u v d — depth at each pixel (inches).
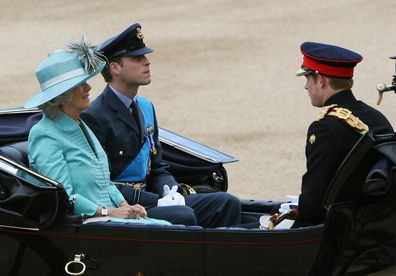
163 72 2082.9
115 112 896.9
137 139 902.4
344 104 780.6
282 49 2249.0
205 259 753.6
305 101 1813.5
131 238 761.6
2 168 764.0
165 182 924.6
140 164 904.9
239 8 2731.3
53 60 816.9
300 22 2518.5
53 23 2628.0
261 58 2178.9
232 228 759.7
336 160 757.3
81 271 772.0
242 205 918.4
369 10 2625.5
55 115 823.7
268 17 2598.4
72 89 813.9
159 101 1843.0
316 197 757.3
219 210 877.8
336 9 2659.9
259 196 1258.0
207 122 1678.2
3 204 765.3
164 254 759.7
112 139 891.4
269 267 741.9
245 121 1676.9
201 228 756.6
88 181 821.9
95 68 823.7
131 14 2704.2
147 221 802.8
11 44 2411.4
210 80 2000.5
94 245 768.3
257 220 895.7
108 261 768.9
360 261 759.7
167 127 1656.0
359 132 760.3
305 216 765.3
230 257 747.4
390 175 726.5
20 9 2844.5
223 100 1836.9
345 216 737.0
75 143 825.5
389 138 735.7
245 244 742.5
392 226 761.6
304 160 1423.5
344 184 727.7
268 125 1646.2
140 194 882.1
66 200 768.3
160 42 2362.2
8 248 782.5
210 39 2372.0
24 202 758.5
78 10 2800.2
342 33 2377.0
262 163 1414.9
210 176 971.9
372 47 2224.4
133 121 902.4
